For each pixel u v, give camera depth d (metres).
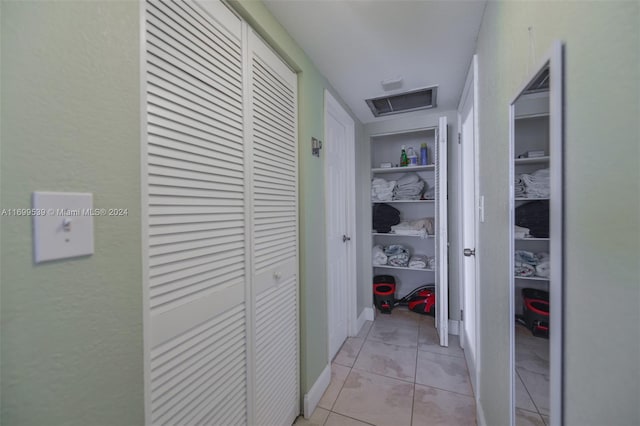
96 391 0.56
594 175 0.43
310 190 1.63
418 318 2.87
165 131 0.76
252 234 1.14
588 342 0.44
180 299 0.82
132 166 0.63
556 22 0.55
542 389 0.64
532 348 0.71
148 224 0.70
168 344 0.77
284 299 1.40
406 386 1.78
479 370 1.49
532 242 0.70
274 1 1.16
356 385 1.80
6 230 0.44
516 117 0.82
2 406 0.44
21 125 0.45
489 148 1.21
